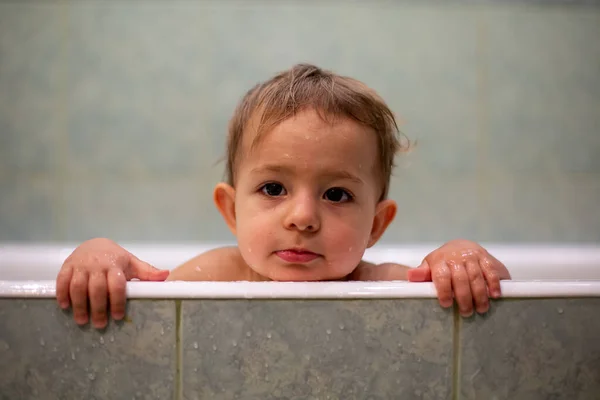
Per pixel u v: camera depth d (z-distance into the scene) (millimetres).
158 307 655
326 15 1679
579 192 1747
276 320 659
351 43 1685
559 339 683
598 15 1729
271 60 1677
